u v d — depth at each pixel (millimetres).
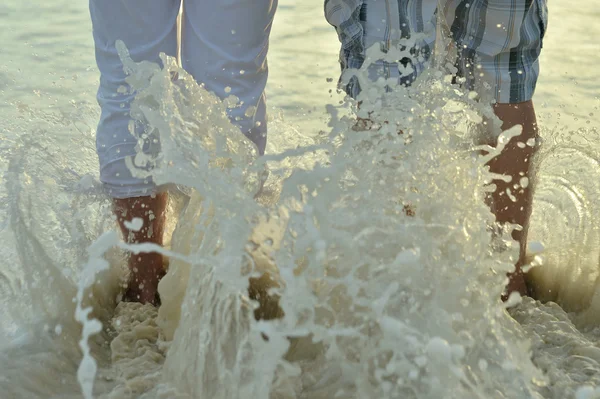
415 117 1575
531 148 2008
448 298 1377
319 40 4957
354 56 1944
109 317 1829
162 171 1415
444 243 1426
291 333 1241
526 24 2012
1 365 1512
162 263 1961
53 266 1792
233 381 1309
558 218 2145
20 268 1777
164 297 1700
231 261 1328
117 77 1889
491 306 1406
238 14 1879
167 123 1492
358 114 1602
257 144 2025
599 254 1984
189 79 1711
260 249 1487
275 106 3432
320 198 1417
